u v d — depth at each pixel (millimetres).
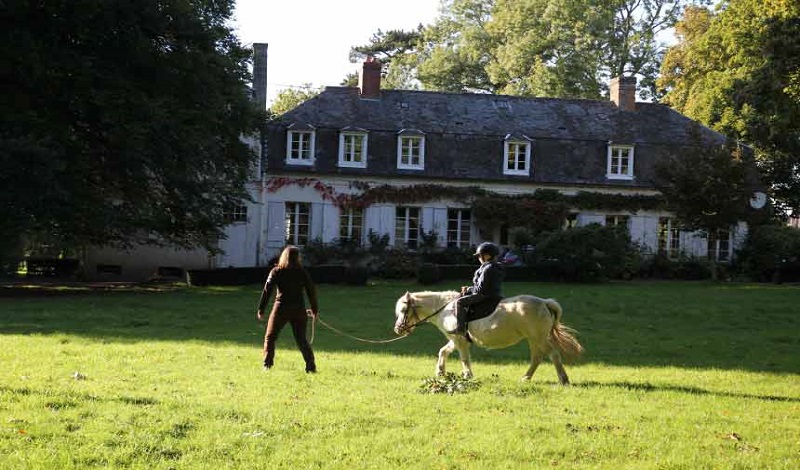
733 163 35812
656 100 58000
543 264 36156
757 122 30484
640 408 10266
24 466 7023
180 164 29125
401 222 41656
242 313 22250
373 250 40094
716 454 8133
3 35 25781
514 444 8242
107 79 27031
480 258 12602
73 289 30453
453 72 61875
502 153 42438
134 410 9180
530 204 40844
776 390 12273
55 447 7613
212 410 9328
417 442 8273
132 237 32781
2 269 35719
